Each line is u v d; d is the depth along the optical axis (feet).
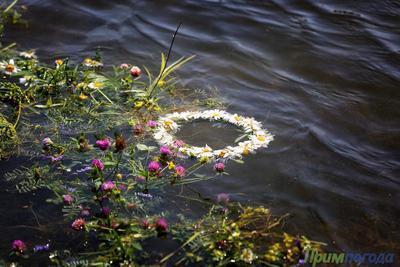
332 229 6.17
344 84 7.77
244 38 8.43
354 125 7.22
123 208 6.24
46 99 7.32
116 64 7.90
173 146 6.78
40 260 5.87
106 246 5.94
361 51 8.31
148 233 6.02
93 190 6.33
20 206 6.24
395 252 6.02
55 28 8.47
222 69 7.89
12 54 7.91
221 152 6.75
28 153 6.70
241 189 6.47
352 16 8.98
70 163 6.60
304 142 6.97
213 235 6.01
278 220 6.20
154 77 7.72
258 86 7.67
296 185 6.53
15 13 8.57
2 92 7.36
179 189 6.43
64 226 6.10
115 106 7.23
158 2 9.05
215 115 7.15
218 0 9.18
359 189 6.53
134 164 6.54
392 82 7.84
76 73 7.54
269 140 6.93
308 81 7.79
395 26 8.82
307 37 8.50
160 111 7.21
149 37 8.38
